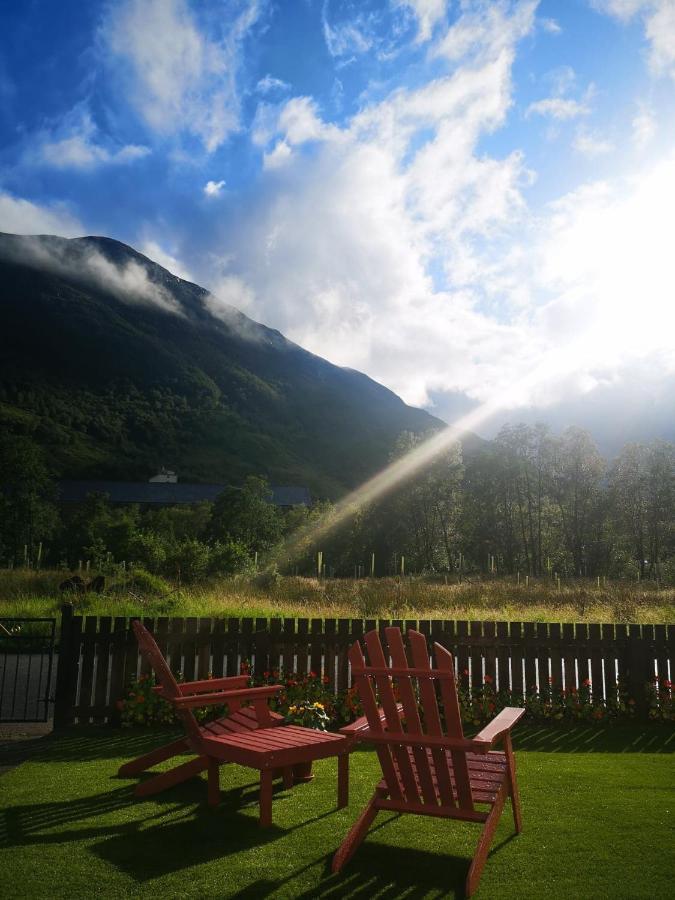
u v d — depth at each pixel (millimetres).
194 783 5449
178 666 7922
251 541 44625
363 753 6398
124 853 4000
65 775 5688
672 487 88062
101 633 7832
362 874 3723
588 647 8055
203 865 3830
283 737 4883
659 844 4113
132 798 5047
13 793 5176
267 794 4395
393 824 4473
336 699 7766
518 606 20688
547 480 90188
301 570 43469
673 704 7801
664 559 86125
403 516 80750
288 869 3787
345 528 69750
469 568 79125
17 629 13867
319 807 4805
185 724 5016
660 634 8031
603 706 7926
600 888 3539
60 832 4340
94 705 7699
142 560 26219
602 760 6168
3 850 4039
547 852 3996
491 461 89188
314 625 8078
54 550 57844
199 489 154750
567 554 86625
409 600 20672
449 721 3756
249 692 5164
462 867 3809
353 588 23391
